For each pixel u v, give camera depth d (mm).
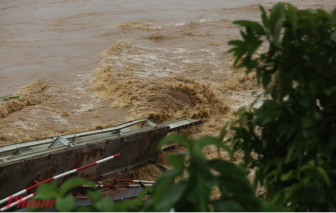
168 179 1024
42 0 54656
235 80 20578
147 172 10531
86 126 15172
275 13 1592
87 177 8469
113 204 1127
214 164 1101
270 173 1782
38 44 31453
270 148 1888
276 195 1632
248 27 1638
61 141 8227
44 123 15375
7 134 13875
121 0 52719
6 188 6934
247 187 1086
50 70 24000
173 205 1084
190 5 48000
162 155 11148
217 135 14562
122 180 7754
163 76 21688
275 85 1835
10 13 46562
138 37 33000
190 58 26094
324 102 1779
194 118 16125
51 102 17984
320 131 1715
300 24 1691
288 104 1784
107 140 8570
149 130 9656
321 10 1738
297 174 1610
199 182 1038
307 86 1686
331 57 1712
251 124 1901
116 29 35594
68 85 20953
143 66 24016
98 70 22875
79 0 53688
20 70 24125
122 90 18531
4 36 35062
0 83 21703
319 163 1588
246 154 1935
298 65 1722
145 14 43375
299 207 1850
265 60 1821
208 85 18516
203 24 37281
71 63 25688
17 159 7051
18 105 17141
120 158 9227
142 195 1247
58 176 6797
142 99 17219
